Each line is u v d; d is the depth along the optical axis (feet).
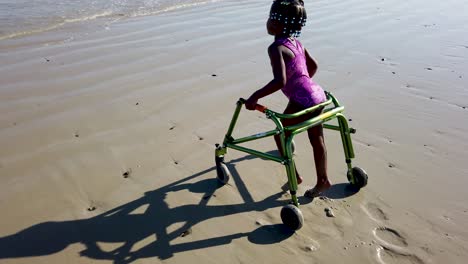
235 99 16.55
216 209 10.75
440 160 12.87
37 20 25.82
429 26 26.37
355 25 26.43
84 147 13.21
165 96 16.61
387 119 15.28
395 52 21.88
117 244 9.57
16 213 10.39
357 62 20.47
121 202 10.93
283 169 12.41
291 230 10.02
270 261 9.18
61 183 11.55
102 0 31.58
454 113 15.74
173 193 11.31
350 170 11.35
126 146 13.37
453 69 19.84
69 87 17.08
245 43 22.74
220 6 30.83
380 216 10.53
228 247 9.55
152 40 22.91
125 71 18.78
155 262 9.12
